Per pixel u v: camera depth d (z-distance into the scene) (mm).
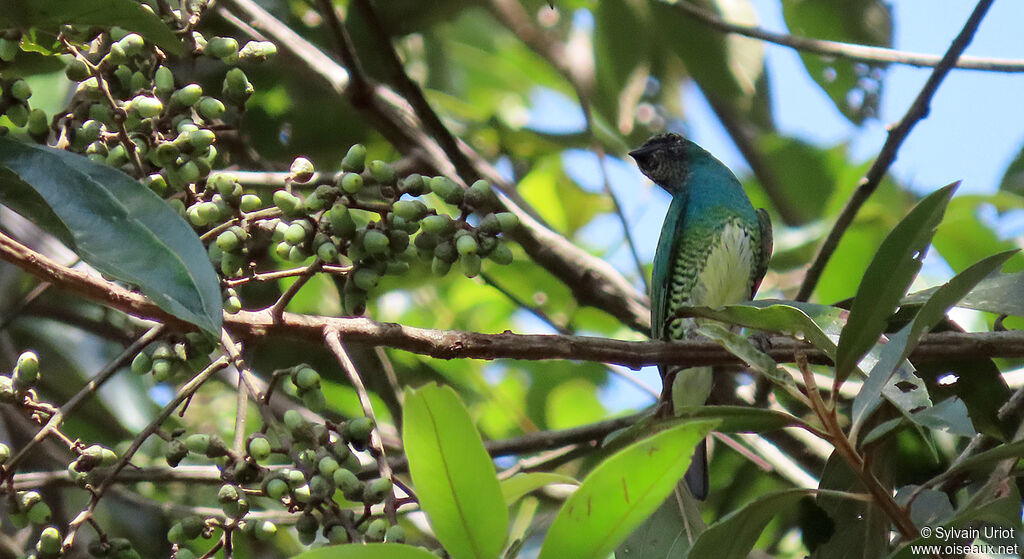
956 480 6715
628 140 12352
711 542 4711
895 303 4879
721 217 10898
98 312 10172
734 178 11219
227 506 4941
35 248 9711
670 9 10992
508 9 12062
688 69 11336
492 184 10320
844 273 11438
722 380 9703
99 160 5383
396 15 10477
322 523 4938
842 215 8500
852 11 10641
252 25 9414
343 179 5164
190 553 5031
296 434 5086
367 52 10977
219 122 5695
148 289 4492
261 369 9938
